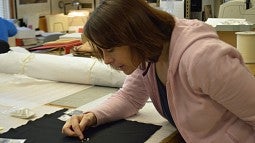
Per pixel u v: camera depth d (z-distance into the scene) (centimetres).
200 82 81
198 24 90
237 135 88
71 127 103
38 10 440
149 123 113
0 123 114
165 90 99
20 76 181
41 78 177
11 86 165
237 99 80
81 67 165
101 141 98
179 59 85
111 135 102
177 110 92
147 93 117
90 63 165
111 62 87
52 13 458
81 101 140
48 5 455
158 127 109
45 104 136
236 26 197
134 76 118
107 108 113
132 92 119
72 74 167
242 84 79
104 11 81
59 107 132
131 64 88
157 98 106
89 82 165
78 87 164
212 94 81
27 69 180
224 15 237
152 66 98
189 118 89
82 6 452
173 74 88
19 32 314
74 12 413
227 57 80
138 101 120
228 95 79
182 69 85
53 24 408
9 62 186
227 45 83
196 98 87
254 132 90
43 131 105
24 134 103
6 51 218
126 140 99
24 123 113
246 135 89
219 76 78
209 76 79
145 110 126
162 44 87
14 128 108
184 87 88
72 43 255
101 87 163
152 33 83
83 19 401
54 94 151
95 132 105
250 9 229
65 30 399
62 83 171
